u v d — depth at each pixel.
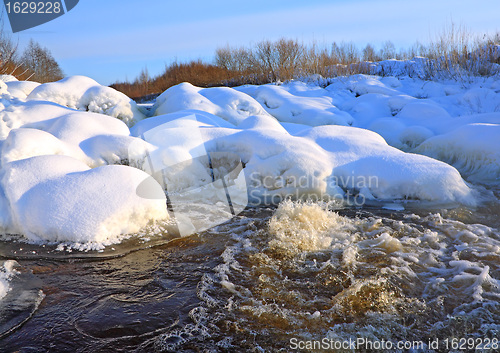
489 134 6.89
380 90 12.48
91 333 2.98
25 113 7.39
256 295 3.48
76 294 3.48
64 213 4.45
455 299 3.38
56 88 8.72
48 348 2.81
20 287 3.56
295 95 12.91
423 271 3.83
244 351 2.80
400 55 18.44
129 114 9.11
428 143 7.95
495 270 3.79
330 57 17.03
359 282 3.62
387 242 4.38
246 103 9.70
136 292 3.53
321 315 3.20
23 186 4.70
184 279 3.75
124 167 5.06
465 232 4.61
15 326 3.04
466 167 7.00
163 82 24.75
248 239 4.58
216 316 3.20
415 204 5.51
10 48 13.88
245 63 20.58
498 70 12.43
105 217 4.47
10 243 4.36
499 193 5.87
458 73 12.82
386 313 3.20
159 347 2.84
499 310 3.21
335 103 11.94
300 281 3.69
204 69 23.09
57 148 5.94
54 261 4.02
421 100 10.78
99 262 4.03
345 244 4.38
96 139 6.47
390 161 6.01
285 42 16.81
